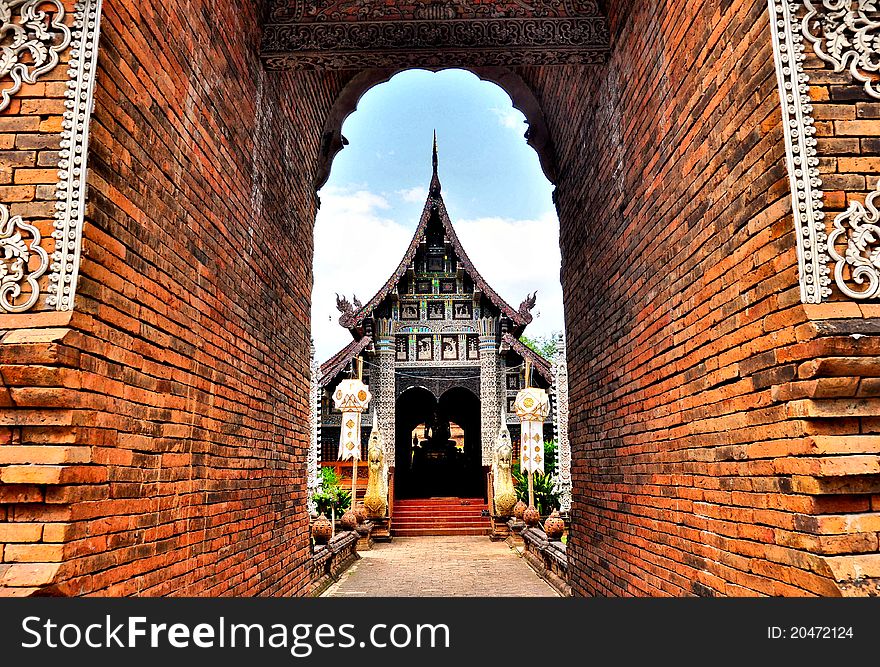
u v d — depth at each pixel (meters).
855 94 2.90
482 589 9.26
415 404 23.55
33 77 2.99
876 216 2.79
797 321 2.77
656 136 4.53
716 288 3.56
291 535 6.84
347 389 15.32
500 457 17.47
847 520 2.61
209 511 4.41
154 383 3.61
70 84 2.97
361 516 15.29
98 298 3.02
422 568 11.70
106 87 3.12
